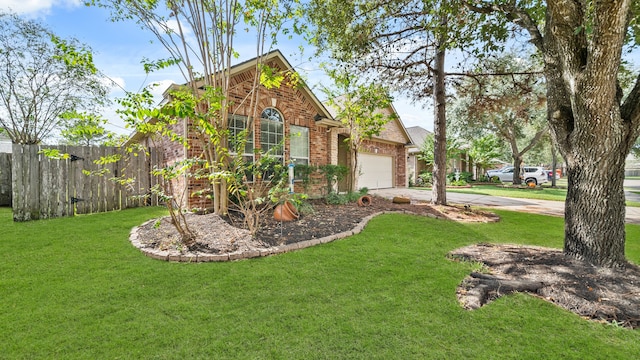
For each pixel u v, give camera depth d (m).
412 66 8.75
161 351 2.10
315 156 11.10
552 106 3.94
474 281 3.29
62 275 3.39
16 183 6.26
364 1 6.82
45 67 12.90
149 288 3.09
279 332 2.33
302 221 6.14
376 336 2.28
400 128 17.77
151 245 4.54
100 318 2.51
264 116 9.41
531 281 3.26
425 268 3.74
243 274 3.48
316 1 6.66
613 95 3.15
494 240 5.33
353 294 2.99
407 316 2.58
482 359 2.02
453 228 6.12
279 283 3.24
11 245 4.49
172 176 4.24
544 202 11.49
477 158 23.95
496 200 12.14
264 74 6.17
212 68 6.50
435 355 2.07
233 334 2.30
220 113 6.21
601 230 3.51
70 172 7.03
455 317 2.57
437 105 9.02
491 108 11.03
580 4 3.31
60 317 2.51
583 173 3.62
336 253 4.27
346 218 6.55
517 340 2.25
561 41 3.37
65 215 6.91
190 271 3.57
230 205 6.88
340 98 11.11
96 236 5.06
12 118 13.21
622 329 2.40
